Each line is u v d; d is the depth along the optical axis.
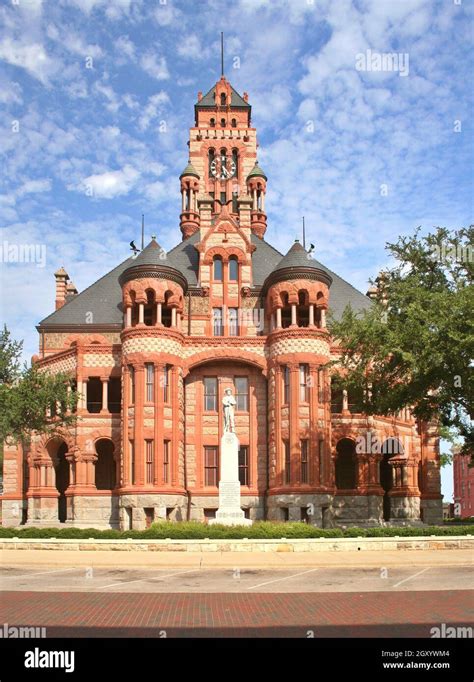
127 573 28.81
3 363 47.78
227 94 88.62
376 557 32.34
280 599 21.48
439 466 65.31
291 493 53.19
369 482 57.81
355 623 17.30
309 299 56.56
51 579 26.81
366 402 47.16
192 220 81.44
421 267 44.81
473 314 38.09
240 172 85.06
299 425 54.44
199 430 58.16
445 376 40.38
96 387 64.62
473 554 33.19
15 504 60.81
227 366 59.31
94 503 55.62
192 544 35.25
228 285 62.41
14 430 48.78
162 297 56.06
